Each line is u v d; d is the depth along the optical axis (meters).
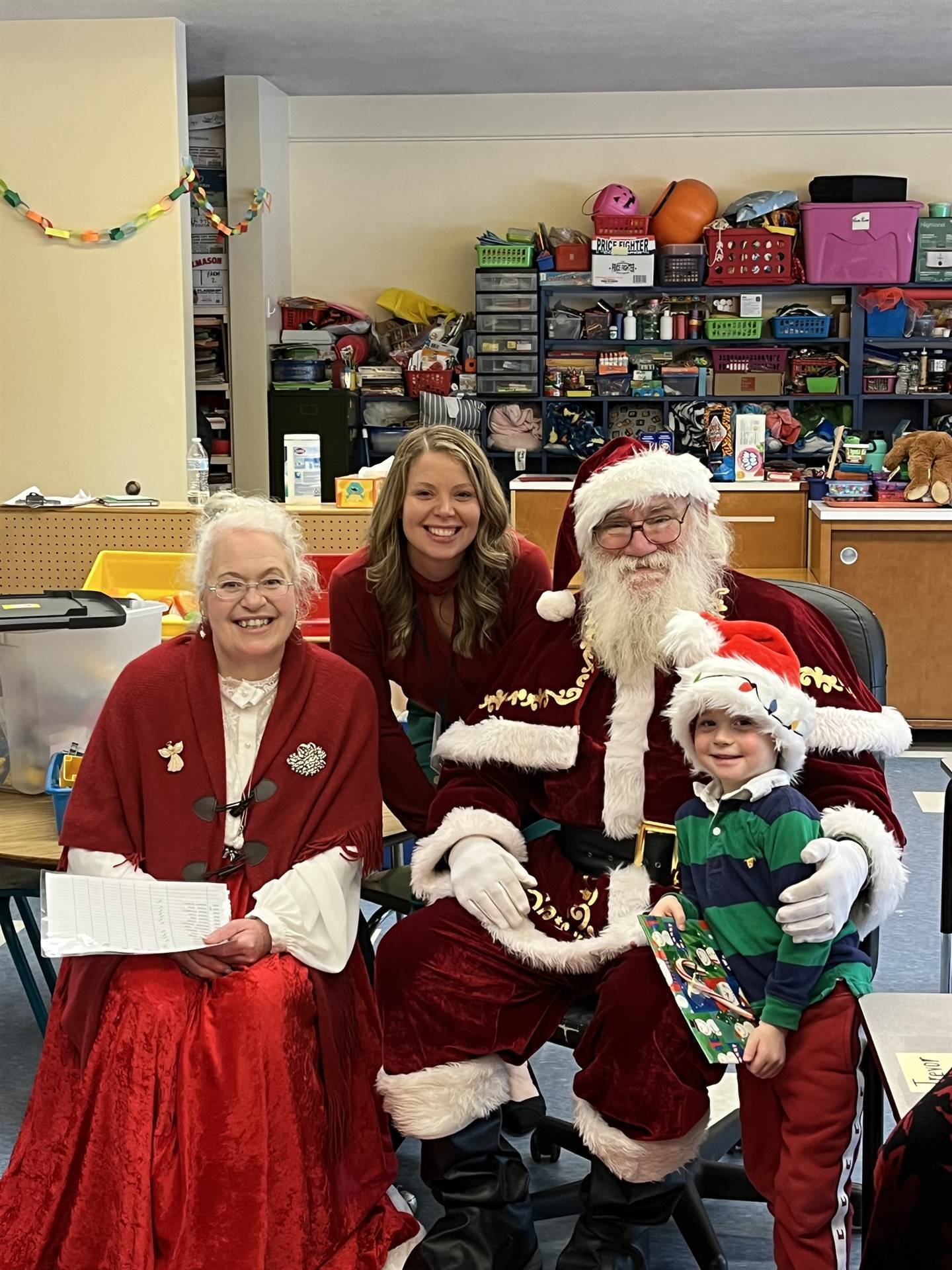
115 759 2.20
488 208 8.16
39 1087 2.14
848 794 2.09
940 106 7.84
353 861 2.19
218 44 6.76
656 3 6.03
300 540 2.31
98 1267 1.99
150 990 2.04
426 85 7.82
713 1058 1.78
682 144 8.02
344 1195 2.11
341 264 8.27
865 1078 1.79
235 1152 1.94
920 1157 1.26
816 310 7.82
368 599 2.65
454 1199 2.04
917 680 5.66
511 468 8.09
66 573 4.55
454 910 2.17
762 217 7.62
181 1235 1.92
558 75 7.50
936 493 5.66
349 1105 2.13
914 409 7.92
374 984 2.45
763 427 6.15
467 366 7.95
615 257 7.61
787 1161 1.82
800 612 2.27
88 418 6.43
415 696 2.73
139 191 6.29
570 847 2.25
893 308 7.51
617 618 2.22
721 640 2.03
